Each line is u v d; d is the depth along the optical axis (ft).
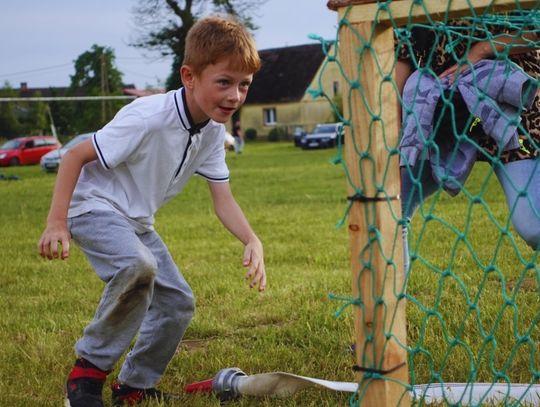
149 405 10.81
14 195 55.57
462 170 10.12
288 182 55.31
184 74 9.93
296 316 15.51
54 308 17.61
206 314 16.02
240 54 9.59
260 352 13.14
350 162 7.57
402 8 7.17
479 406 9.02
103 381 10.35
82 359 10.28
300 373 11.96
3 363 13.14
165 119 9.97
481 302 15.16
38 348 13.91
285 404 10.64
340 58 7.48
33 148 117.39
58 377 12.26
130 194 10.38
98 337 10.15
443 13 7.07
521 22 9.43
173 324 10.85
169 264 10.93
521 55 10.69
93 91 186.91
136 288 9.87
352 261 7.68
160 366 11.09
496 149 10.24
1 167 114.73
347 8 7.38
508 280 17.30
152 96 10.23
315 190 47.06
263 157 102.89
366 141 7.45
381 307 7.59
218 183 11.03
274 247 24.70
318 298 16.85
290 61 208.33
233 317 15.67
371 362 7.68
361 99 7.43
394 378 7.70
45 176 80.79
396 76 11.14
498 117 9.73
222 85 9.67
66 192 9.82
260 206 38.93
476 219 27.04
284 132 188.03
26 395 11.52
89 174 10.44
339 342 13.33
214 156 10.93
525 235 10.00
